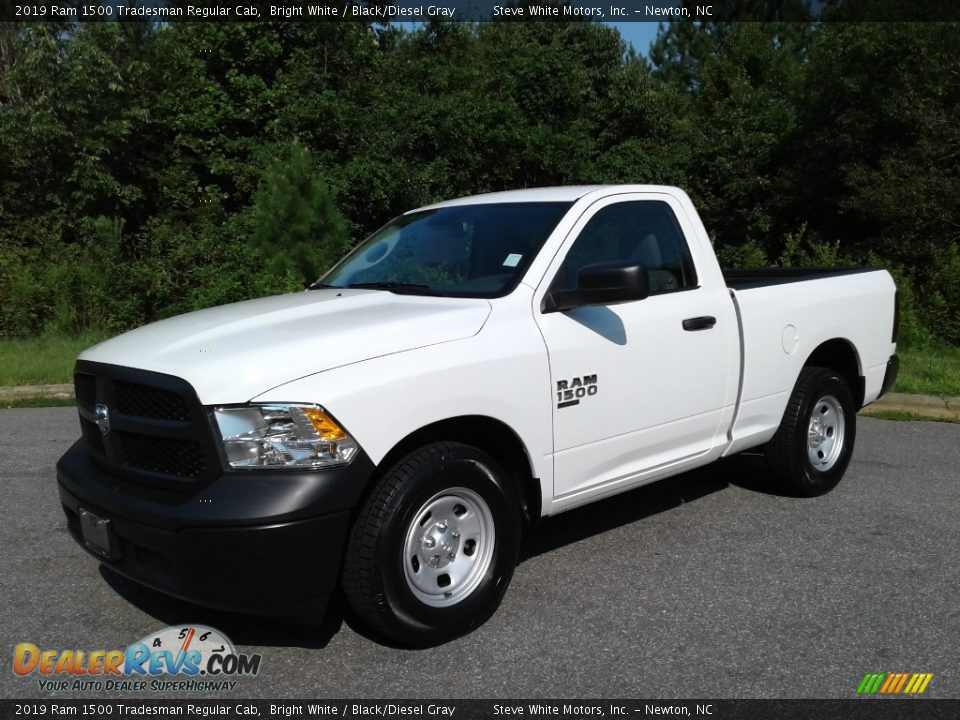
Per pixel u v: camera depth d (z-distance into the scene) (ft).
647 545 15.78
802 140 63.16
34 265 45.32
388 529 11.16
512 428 12.51
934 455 22.13
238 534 10.30
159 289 42.06
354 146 62.23
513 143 60.18
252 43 64.28
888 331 20.15
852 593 13.62
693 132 69.72
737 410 16.33
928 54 53.11
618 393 13.94
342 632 12.48
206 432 10.62
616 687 10.94
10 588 14.11
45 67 60.49
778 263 56.18
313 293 14.89
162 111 65.05
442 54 86.38
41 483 19.93
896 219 51.44
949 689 10.85
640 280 12.36
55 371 32.42
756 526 16.72
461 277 13.92
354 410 10.91
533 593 13.74
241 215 53.88
